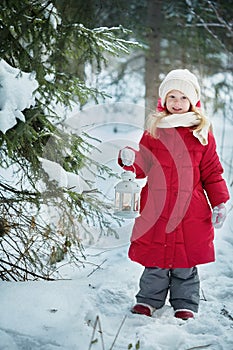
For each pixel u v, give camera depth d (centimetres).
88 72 702
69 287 331
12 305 299
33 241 346
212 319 300
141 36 738
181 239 301
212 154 312
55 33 348
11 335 275
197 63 761
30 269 369
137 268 384
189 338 279
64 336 277
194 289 309
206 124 306
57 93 357
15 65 345
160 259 301
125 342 274
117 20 718
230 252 427
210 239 307
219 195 307
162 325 289
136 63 948
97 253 421
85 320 296
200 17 722
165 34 761
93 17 507
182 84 306
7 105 302
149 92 742
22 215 345
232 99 782
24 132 311
